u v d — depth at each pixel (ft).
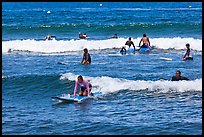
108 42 207.72
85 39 231.91
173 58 169.89
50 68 147.43
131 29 268.82
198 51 194.29
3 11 496.64
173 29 269.85
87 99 104.94
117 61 162.20
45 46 201.67
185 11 473.26
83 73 137.69
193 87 111.96
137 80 124.06
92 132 82.74
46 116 92.32
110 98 105.70
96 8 608.19
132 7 640.17
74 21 346.74
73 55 183.21
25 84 121.39
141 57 173.06
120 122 87.76
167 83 114.32
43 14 431.43
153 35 254.88
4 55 183.21
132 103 101.35
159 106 98.73
